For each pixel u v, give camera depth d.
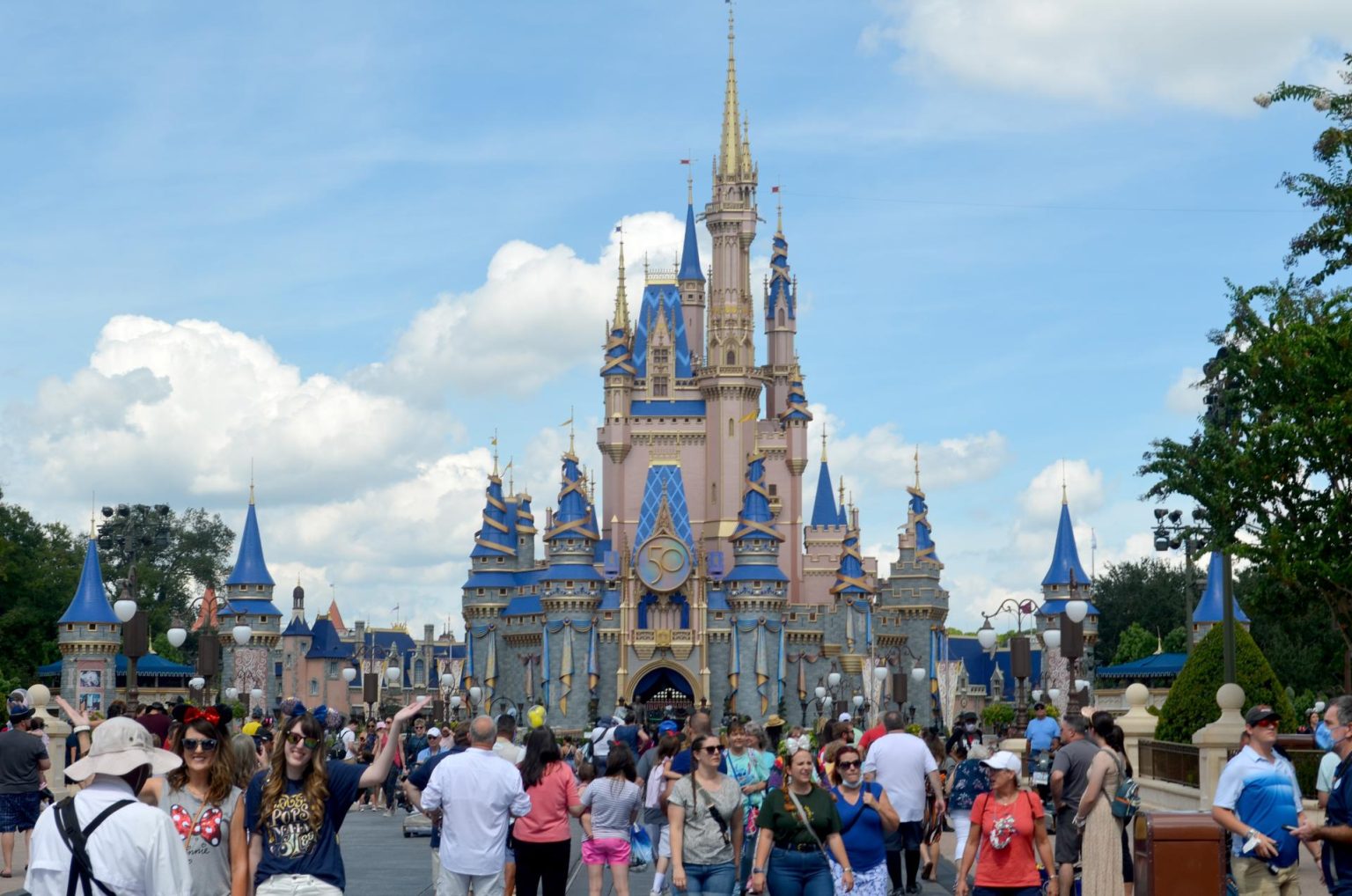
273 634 168.25
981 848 20.78
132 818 12.43
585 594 172.50
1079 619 43.91
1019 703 46.09
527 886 22.41
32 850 12.48
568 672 171.25
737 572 174.25
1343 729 17.98
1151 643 174.38
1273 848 18.55
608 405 194.62
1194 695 42.22
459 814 19.92
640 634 172.12
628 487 193.75
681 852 20.59
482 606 181.75
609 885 32.66
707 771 21.05
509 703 180.62
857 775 20.44
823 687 174.12
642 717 95.31
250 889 15.98
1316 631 111.81
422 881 31.22
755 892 19.19
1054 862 23.02
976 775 27.16
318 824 16.25
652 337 197.25
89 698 138.50
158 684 160.50
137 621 43.28
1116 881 20.95
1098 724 22.88
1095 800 21.03
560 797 22.31
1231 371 40.38
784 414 197.00
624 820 24.44
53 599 143.75
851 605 178.38
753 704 172.25
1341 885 17.88
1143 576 192.38
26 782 30.06
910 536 191.62
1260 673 42.12
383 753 16.69
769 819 19.36
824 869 19.41
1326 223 41.28
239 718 65.25
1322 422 36.19
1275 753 19.30
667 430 194.12
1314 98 39.91
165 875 12.44
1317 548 37.03
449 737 48.62
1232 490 39.28
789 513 194.88
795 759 19.39
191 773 15.91
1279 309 40.59
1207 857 18.61
